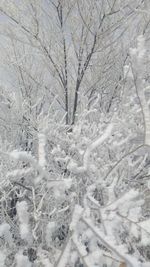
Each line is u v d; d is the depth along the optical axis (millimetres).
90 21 4605
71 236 1552
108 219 1620
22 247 2020
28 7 4656
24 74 4957
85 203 1703
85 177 2443
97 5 4605
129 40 4941
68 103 4863
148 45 4164
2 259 1687
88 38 4711
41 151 1854
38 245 2051
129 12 4633
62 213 2182
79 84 4645
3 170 2316
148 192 2633
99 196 2482
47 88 5008
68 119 4617
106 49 4887
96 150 2908
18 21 4707
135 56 1530
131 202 1673
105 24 4613
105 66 4879
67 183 1797
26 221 1763
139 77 1549
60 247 2146
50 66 4895
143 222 1621
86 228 1755
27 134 3797
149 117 1578
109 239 1438
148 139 1643
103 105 4828
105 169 2568
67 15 4684
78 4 4562
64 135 3123
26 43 4820
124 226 1812
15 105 3598
